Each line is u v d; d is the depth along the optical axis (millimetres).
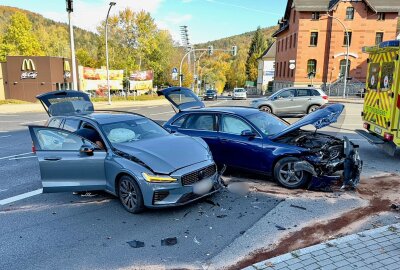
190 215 5055
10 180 7156
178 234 4461
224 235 4395
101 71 41688
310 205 5305
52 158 5539
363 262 3578
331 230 4445
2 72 33156
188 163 5211
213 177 5488
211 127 7113
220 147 6848
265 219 4836
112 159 5352
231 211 5156
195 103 8820
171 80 58656
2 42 57312
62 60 35625
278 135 6254
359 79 39781
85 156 5504
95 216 5125
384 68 8172
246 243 4172
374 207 5180
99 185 5559
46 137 5637
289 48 45594
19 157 9336
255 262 3730
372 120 8938
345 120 16031
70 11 23422
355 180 5898
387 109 7930
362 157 8531
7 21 88750
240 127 6758
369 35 39125
